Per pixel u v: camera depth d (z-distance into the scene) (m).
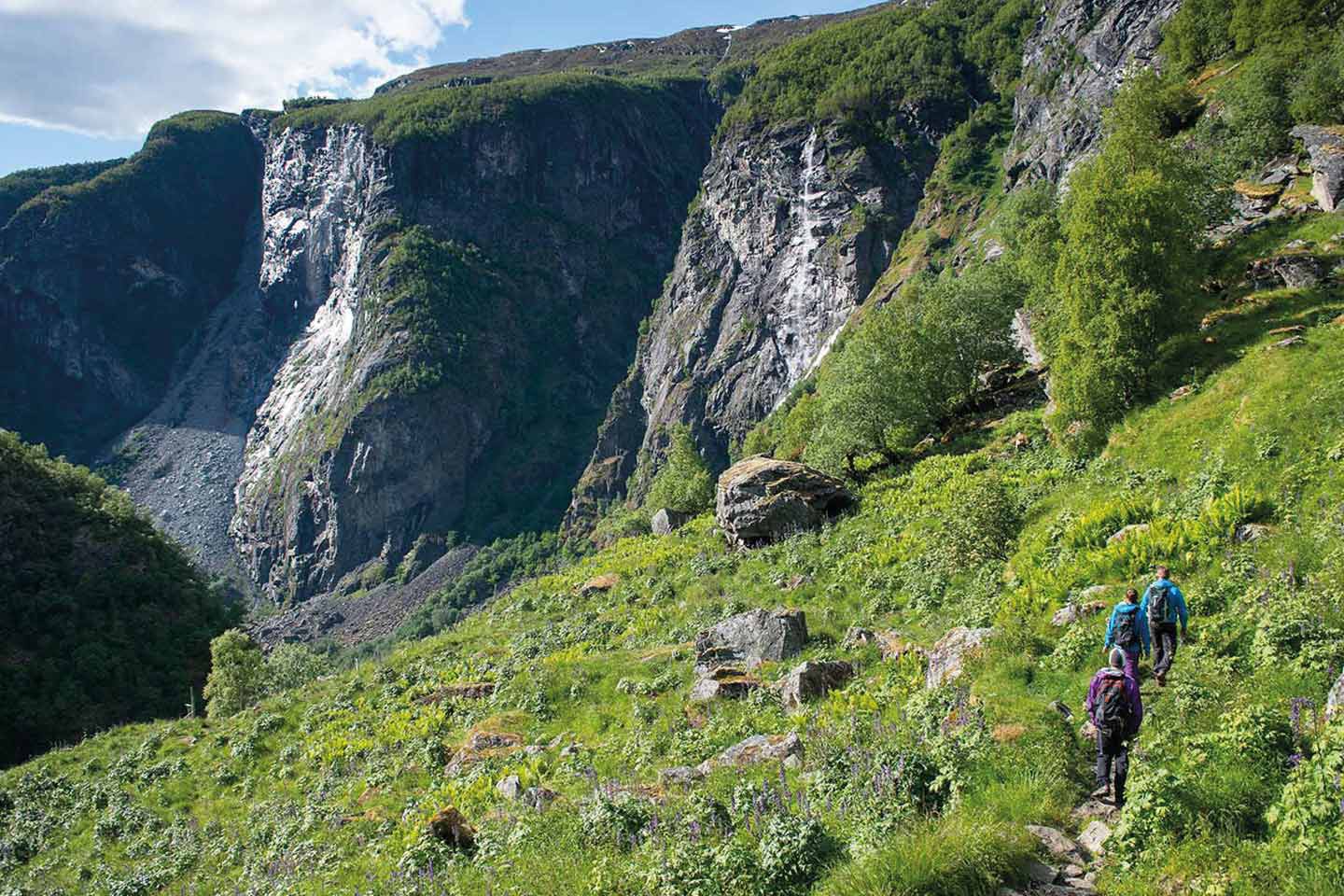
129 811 29.78
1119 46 153.00
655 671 26.95
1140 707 10.68
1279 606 13.29
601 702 26.00
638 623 34.97
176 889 22.52
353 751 29.09
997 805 10.62
